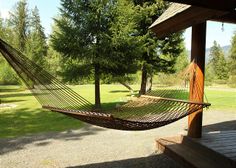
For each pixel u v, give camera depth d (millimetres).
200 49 5586
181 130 8805
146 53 18125
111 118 3553
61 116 11727
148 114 5059
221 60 50969
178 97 6207
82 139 7625
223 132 6504
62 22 12961
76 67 13242
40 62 25156
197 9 4633
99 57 12688
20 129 9062
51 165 5473
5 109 13938
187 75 5797
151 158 5832
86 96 20766
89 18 12555
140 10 16672
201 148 5359
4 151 6418
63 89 3756
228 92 26672
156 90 6754
